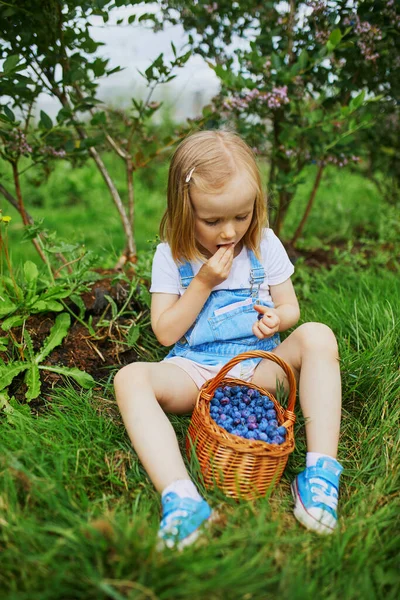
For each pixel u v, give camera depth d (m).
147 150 3.13
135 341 2.44
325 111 3.18
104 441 1.90
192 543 1.44
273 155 3.27
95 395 2.23
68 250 2.51
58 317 2.42
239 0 3.07
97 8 2.52
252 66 2.95
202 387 1.85
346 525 1.63
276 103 2.89
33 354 2.27
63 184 6.57
